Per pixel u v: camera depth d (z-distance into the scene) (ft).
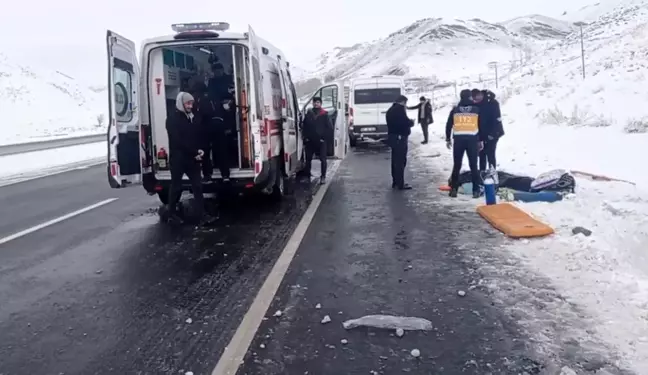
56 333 15.30
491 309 15.75
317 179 41.65
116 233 26.50
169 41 28.68
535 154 46.21
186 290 18.35
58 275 20.34
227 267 20.63
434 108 126.82
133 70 30.32
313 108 39.68
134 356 13.83
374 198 32.99
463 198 31.94
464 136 31.94
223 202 33.22
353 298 17.06
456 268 19.42
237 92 29.07
